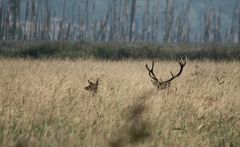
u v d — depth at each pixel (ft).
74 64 307.37
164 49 493.77
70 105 131.54
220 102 143.95
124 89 162.71
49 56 459.32
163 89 165.48
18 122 111.86
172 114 126.11
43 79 186.50
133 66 298.35
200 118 123.03
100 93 153.79
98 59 444.14
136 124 71.46
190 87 173.88
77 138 97.55
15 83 173.68
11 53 465.47
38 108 128.36
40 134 102.47
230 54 479.41
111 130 102.06
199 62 368.89
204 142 100.53
